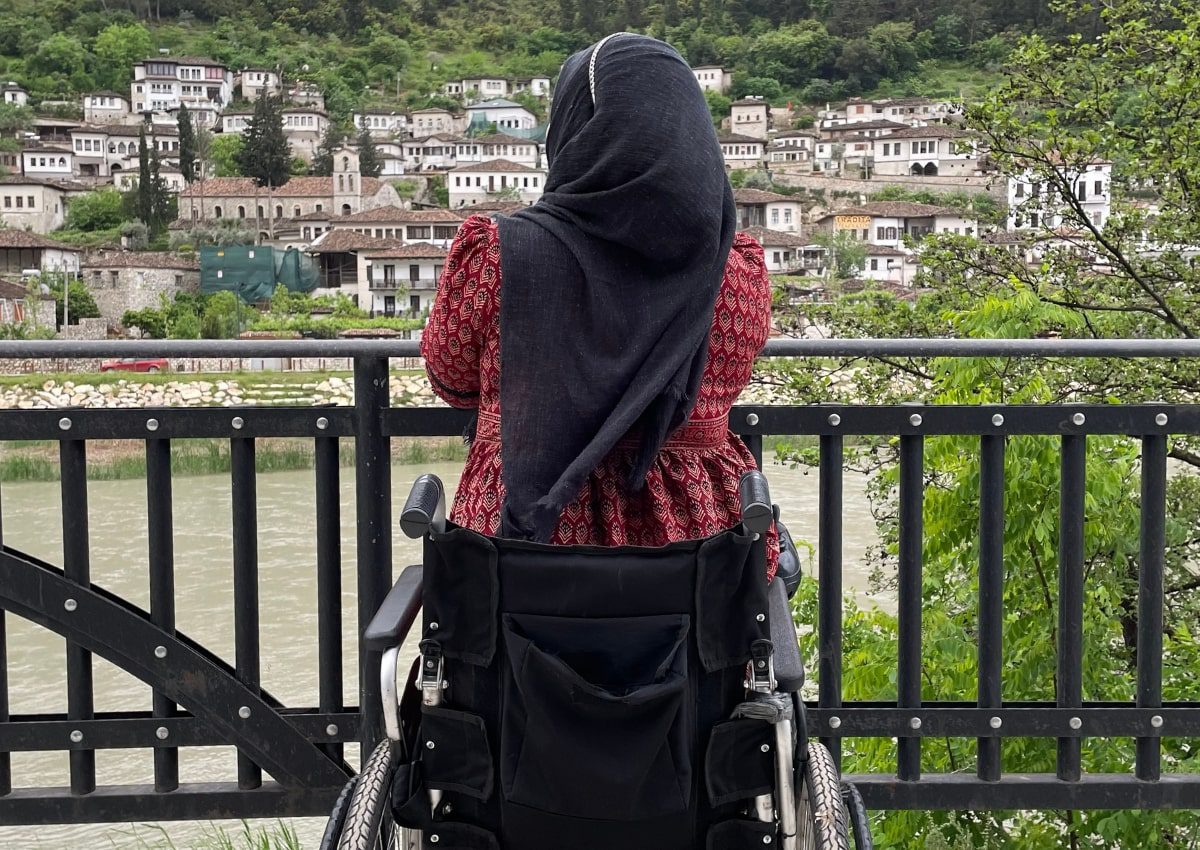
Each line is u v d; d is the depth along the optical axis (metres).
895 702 2.17
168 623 2.06
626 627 1.23
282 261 91.94
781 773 1.30
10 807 2.09
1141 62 7.76
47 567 2.04
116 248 101.75
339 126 156.62
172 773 2.12
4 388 33.69
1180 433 2.08
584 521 1.39
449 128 158.88
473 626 1.25
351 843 1.26
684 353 1.34
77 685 2.07
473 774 1.29
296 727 2.07
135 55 172.62
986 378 4.39
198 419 2.02
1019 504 3.50
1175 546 5.93
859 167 125.00
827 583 2.13
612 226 1.34
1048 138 7.68
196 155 134.50
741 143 131.00
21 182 117.38
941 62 176.38
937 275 8.12
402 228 101.62
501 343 1.35
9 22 174.62
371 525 2.04
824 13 184.62
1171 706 2.14
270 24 191.50
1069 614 2.13
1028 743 3.58
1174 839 3.26
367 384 2.02
